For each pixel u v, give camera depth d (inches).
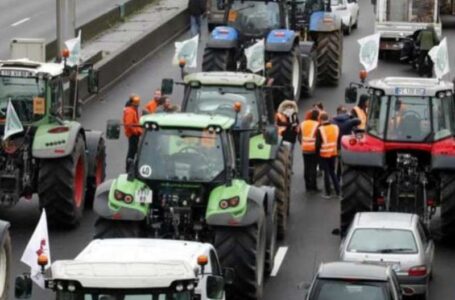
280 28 2079.2
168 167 1224.2
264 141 1437.0
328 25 2190.0
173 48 2534.5
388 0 2458.2
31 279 1005.2
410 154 1446.9
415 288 1242.6
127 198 1216.8
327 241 1473.9
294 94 1995.6
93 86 1544.0
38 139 1446.9
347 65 2395.4
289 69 1996.8
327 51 2197.3
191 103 1485.0
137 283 896.9
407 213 1365.7
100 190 1229.7
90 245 1032.2
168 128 1230.9
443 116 1446.9
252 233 1208.8
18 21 2701.8
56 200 1454.2
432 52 1738.4
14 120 1402.6
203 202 1221.1
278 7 2082.9
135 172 1226.0
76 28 2331.4
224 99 1477.6
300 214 1581.0
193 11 2544.3
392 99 1450.5
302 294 1294.3
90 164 1553.9
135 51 2352.4
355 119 1659.7
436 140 1440.7
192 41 1925.4
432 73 2295.8
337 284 1095.0
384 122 1446.9
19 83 1457.9
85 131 1592.0
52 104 1464.1
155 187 1224.8
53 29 2608.3
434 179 1450.5
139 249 1015.6
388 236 1264.8
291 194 1660.9
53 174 1450.5
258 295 1235.2
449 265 1398.9
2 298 1194.0
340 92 2191.2
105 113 2043.6
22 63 1477.6
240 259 1203.9
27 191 1456.7
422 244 1270.9
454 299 1293.1
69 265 927.0
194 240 1218.0
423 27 2410.2
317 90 2203.5
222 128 1227.9
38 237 1050.1
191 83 1488.7
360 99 1716.3
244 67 2044.8
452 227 1443.2
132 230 1218.6
